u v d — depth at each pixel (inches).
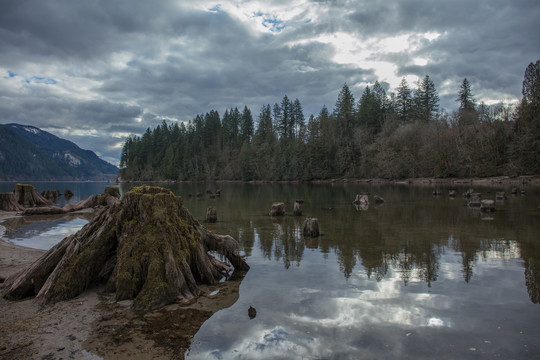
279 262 312.5
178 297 217.8
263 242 411.2
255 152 3855.8
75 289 228.2
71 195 1782.7
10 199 892.0
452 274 265.3
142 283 227.3
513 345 154.0
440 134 2522.1
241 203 1047.0
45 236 508.4
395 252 345.7
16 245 435.2
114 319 190.1
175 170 4375.0
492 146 2260.1
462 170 2309.3
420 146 2711.6
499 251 344.5
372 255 333.4
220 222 603.2
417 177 2581.2
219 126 4800.7
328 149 3171.8
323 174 3088.1
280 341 160.2
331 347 153.6
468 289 230.2
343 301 210.5
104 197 979.9
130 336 168.9
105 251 250.7
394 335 164.7
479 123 2447.1
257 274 275.0
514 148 2133.4
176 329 175.9
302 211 776.3
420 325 175.3
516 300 209.6
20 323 185.6
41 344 161.2
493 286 236.1
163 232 241.8
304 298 217.0
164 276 222.5
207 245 295.9
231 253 292.4
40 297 222.1
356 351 150.0
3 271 299.7
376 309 197.2
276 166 3412.9
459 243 387.5
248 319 186.2
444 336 163.2
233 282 255.3
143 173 4827.8
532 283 242.1
